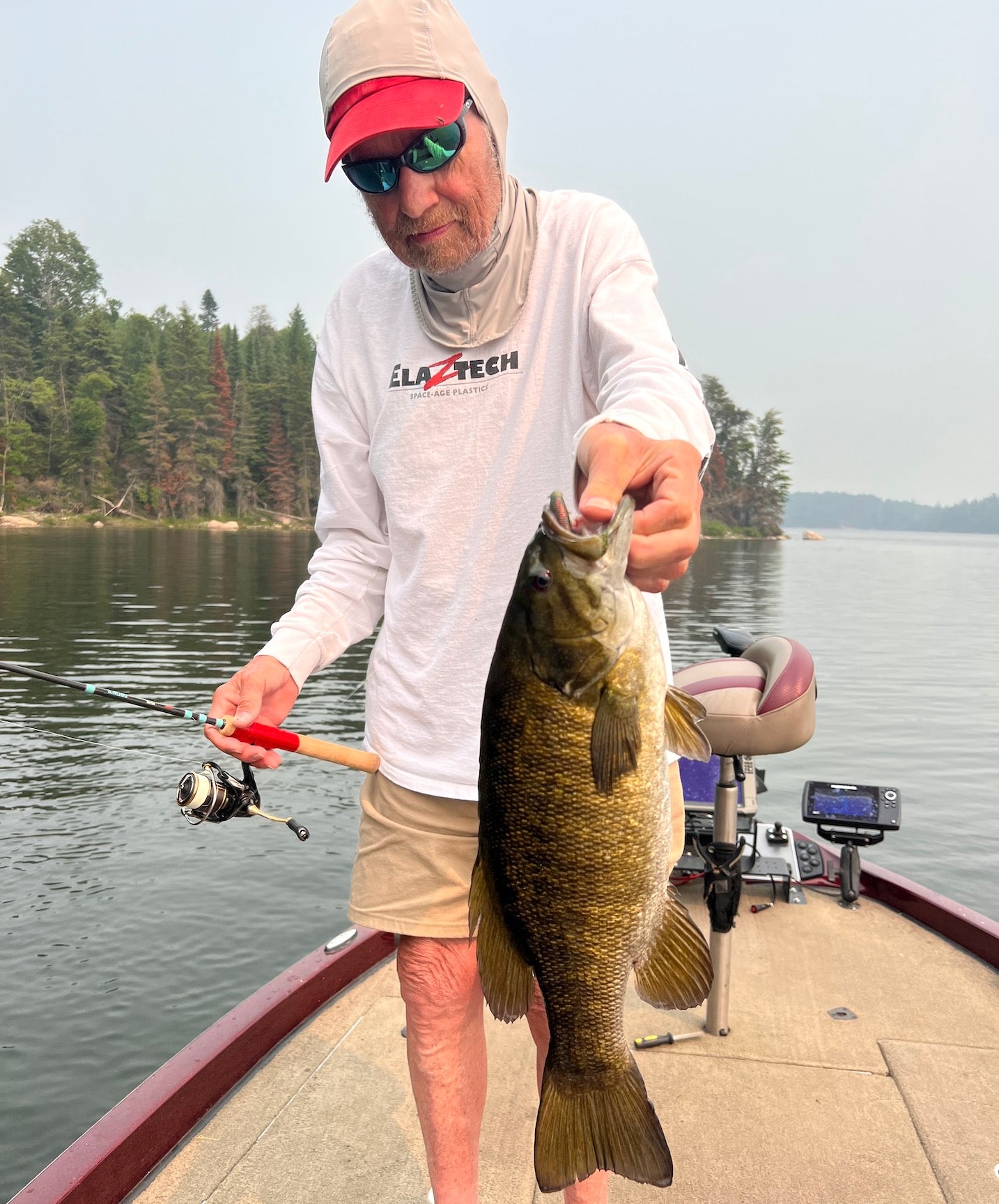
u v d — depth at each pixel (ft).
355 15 5.80
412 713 6.78
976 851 29.96
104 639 63.82
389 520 7.06
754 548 326.65
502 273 6.28
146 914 21.79
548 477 6.38
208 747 36.19
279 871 24.35
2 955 19.85
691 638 74.74
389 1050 9.90
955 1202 7.83
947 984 11.52
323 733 38.99
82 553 154.61
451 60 5.77
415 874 6.72
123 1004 18.16
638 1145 5.18
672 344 5.83
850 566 231.09
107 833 26.84
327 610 7.65
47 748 35.78
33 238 328.08
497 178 6.07
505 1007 5.41
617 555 4.31
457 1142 6.75
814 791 14.02
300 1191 7.87
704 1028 10.50
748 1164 8.32
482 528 6.53
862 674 66.85
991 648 82.89
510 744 4.94
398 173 5.81
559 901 5.03
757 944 12.59
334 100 5.90
